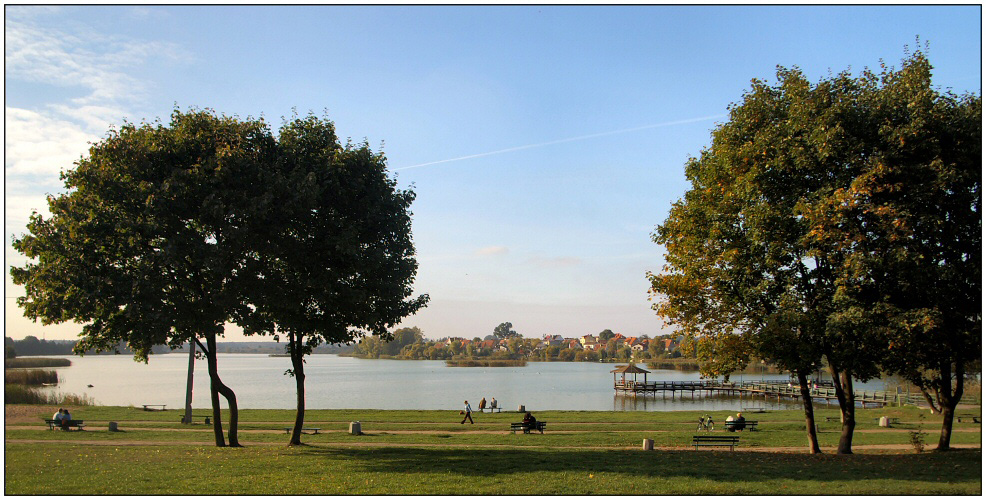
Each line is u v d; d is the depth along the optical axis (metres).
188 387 35.94
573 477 17.19
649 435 31.75
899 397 59.47
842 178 18.97
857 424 37.53
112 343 23.17
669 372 161.62
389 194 24.83
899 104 18.83
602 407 66.44
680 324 24.03
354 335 25.73
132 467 18.73
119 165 20.75
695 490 15.30
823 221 18.34
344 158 23.33
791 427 36.38
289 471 18.28
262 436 30.06
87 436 28.62
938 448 22.84
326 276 22.17
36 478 16.69
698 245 23.03
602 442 28.62
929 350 20.48
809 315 19.88
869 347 20.31
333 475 17.62
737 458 21.19
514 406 67.12
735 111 22.55
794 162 19.70
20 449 22.86
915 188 17.77
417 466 19.31
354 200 23.97
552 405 68.75
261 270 22.22
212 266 19.91
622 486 15.86
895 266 18.03
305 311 23.81
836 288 19.94
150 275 20.36
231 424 25.22
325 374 148.38
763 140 20.36
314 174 21.94
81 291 19.83
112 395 74.75
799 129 19.80
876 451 24.64
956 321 19.33
